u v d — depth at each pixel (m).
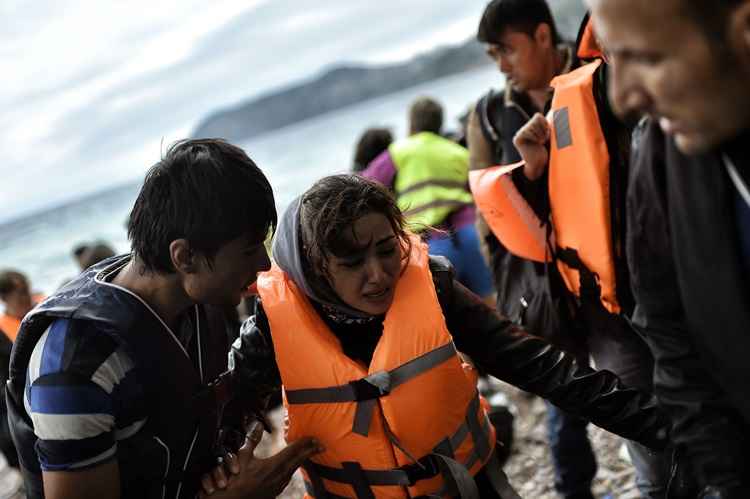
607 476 3.27
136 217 1.46
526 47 2.51
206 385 1.67
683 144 0.95
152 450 1.54
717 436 1.17
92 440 1.43
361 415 1.66
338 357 1.66
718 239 1.00
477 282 4.16
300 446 1.72
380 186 1.61
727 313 1.02
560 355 1.70
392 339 1.64
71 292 1.52
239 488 1.65
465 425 1.71
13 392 1.55
